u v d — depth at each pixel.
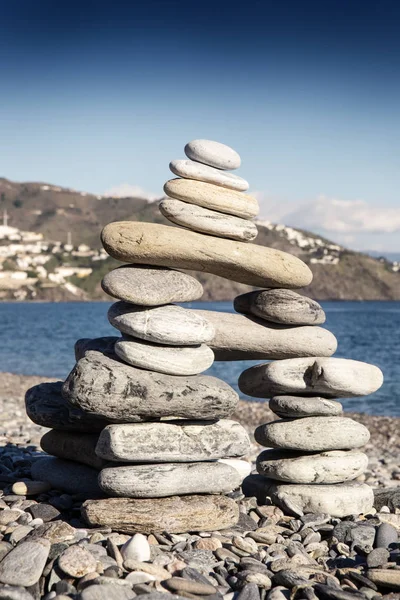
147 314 5.05
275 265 5.57
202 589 3.74
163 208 5.45
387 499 5.92
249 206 5.54
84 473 5.67
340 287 181.12
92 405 4.86
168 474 4.84
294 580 3.89
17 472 6.45
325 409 5.61
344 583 4.05
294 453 5.76
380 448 11.47
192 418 5.09
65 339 43.47
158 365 5.02
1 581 3.81
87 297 176.12
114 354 5.30
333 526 5.17
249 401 17.31
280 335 5.77
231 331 5.75
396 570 4.05
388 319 77.62
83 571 3.88
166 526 4.65
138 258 5.20
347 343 41.59
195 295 5.30
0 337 44.94
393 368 27.30
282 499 5.48
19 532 4.52
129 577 3.83
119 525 4.66
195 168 5.48
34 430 10.20
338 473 5.55
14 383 19.81
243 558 4.32
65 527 4.51
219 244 5.39
